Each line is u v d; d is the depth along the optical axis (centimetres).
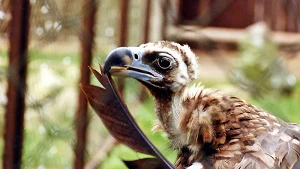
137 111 1725
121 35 1764
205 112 702
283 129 692
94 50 1295
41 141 1093
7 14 941
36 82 1124
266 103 1304
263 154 650
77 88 1293
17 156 958
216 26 2820
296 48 1731
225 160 663
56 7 1014
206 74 2081
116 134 637
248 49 2458
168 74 759
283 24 2830
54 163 1194
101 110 640
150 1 1923
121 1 1767
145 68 758
